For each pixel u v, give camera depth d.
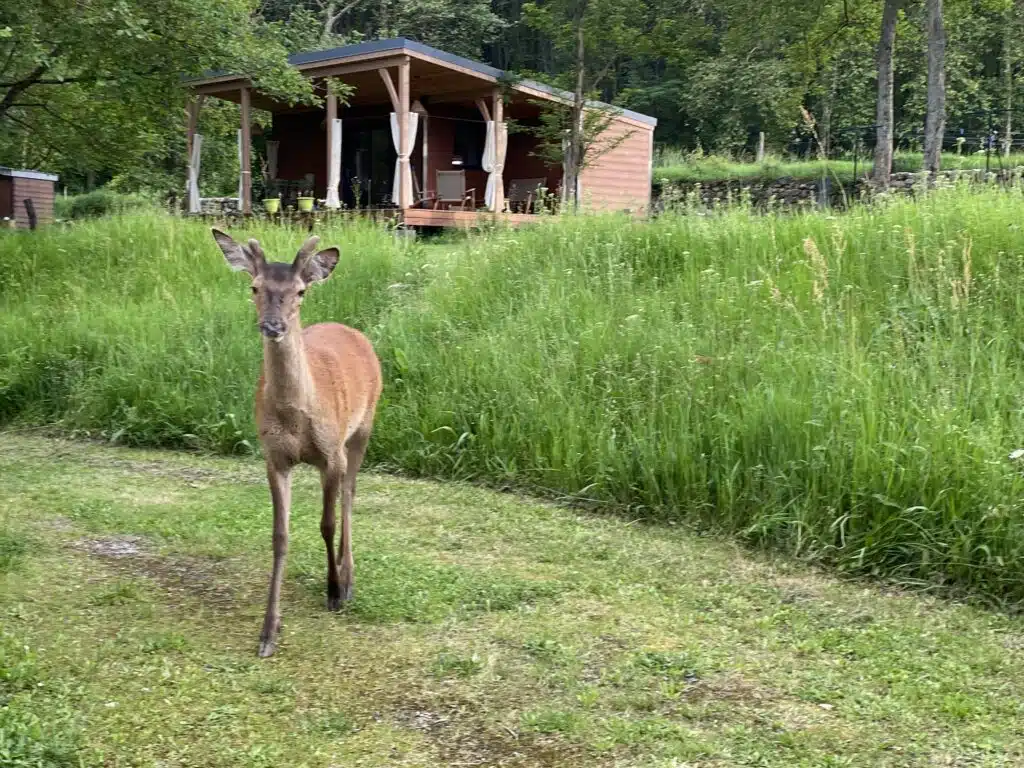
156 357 8.76
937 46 20.31
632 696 3.57
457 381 7.53
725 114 34.09
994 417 5.43
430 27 43.28
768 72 30.59
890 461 5.27
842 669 3.85
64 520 5.69
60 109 18.02
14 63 14.95
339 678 3.70
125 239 12.15
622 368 7.10
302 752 3.14
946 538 4.94
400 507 6.22
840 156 31.14
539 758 3.14
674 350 6.98
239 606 4.44
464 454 7.02
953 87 32.47
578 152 21.14
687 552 5.38
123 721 3.29
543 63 43.31
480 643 4.05
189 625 4.18
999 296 6.89
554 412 6.86
